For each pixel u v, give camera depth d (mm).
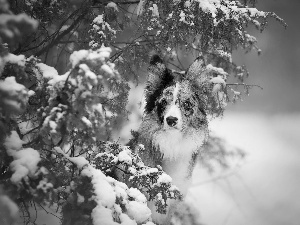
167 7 5633
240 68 6891
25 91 3264
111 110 5367
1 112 3279
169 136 5559
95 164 4516
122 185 4266
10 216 3162
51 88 3531
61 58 6453
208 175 9094
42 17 5293
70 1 5762
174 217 6645
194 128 5730
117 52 6105
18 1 4699
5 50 3400
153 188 4406
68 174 3838
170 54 6949
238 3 6191
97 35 5270
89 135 3746
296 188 9602
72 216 3797
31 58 3727
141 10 5598
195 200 7809
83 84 3359
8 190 3365
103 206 3762
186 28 5598
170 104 5617
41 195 3389
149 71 5902
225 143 8227
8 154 3490
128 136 6391
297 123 19828
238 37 5816
